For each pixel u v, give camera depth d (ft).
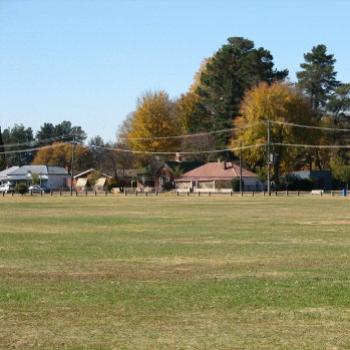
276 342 47.88
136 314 57.21
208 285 72.02
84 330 51.57
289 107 491.72
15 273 81.82
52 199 361.92
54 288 70.08
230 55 555.69
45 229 156.46
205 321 54.60
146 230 152.05
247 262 92.73
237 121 507.71
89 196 418.10
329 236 134.72
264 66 545.03
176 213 221.66
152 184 563.48
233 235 137.59
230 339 48.78
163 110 569.64
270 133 477.77
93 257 98.99
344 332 50.72
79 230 152.97
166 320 54.95
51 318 55.67
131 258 97.71
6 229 156.66
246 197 382.42
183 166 560.20
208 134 559.38
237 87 549.54
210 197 386.52
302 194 428.56
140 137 568.00
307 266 88.33
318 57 597.11
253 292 67.26
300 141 490.08
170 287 70.64
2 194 456.45
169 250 108.68
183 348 46.47
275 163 492.95
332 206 266.77
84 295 65.82
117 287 70.85
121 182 558.56
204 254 102.78
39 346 46.98
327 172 523.70
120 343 47.80
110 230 152.46
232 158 553.64
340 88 571.28
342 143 558.15
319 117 562.66
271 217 198.08
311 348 46.21
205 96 569.64
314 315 56.59
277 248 111.65
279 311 58.29
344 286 70.74
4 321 54.60
